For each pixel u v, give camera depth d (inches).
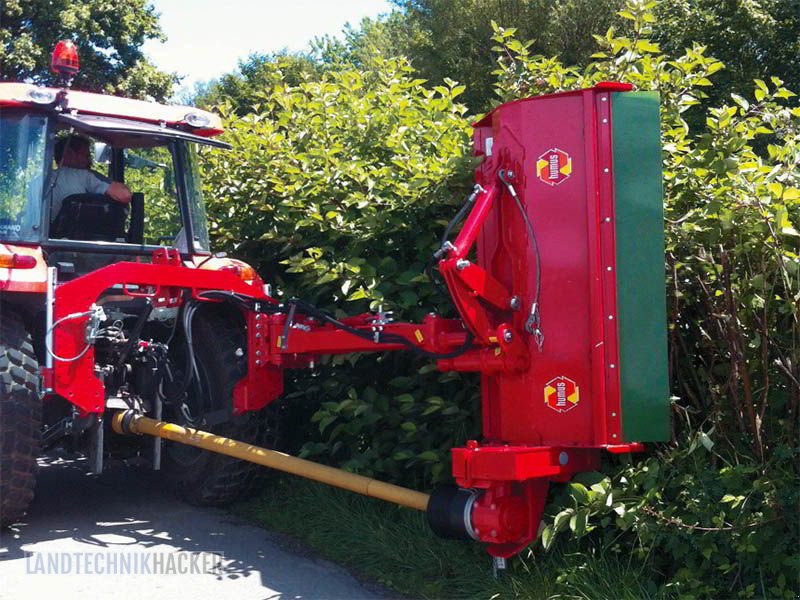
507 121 163.9
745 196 165.5
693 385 176.6
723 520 148.4
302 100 275.9
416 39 1168.2
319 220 218.5
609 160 154.1
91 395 209.2
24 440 202.1
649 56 201.6
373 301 195.2
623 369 151.9
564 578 158.2
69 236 229.3
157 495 250.7
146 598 166.7
